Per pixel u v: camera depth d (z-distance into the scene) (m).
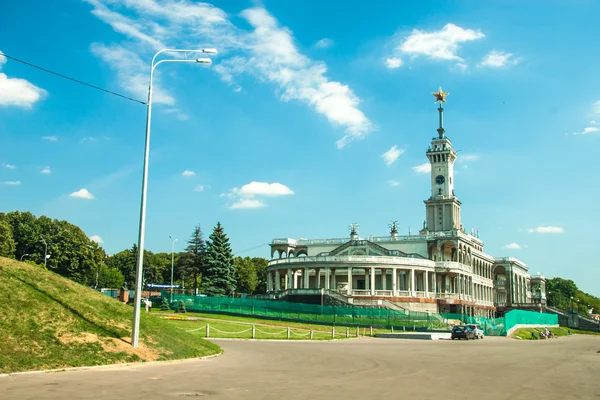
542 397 20.30
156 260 188.25
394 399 18.84
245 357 34.12
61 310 29.70
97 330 29.28
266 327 67.62
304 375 25.23
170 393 18.98
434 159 158.50
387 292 119.06
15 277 31.47
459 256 142.25
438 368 30.16
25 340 25.58
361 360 34.06
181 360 29.95
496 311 182.00
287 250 149.00
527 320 122.00
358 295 118.38
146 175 31.11
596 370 31.94
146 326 32.59
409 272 124.12
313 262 122.31
